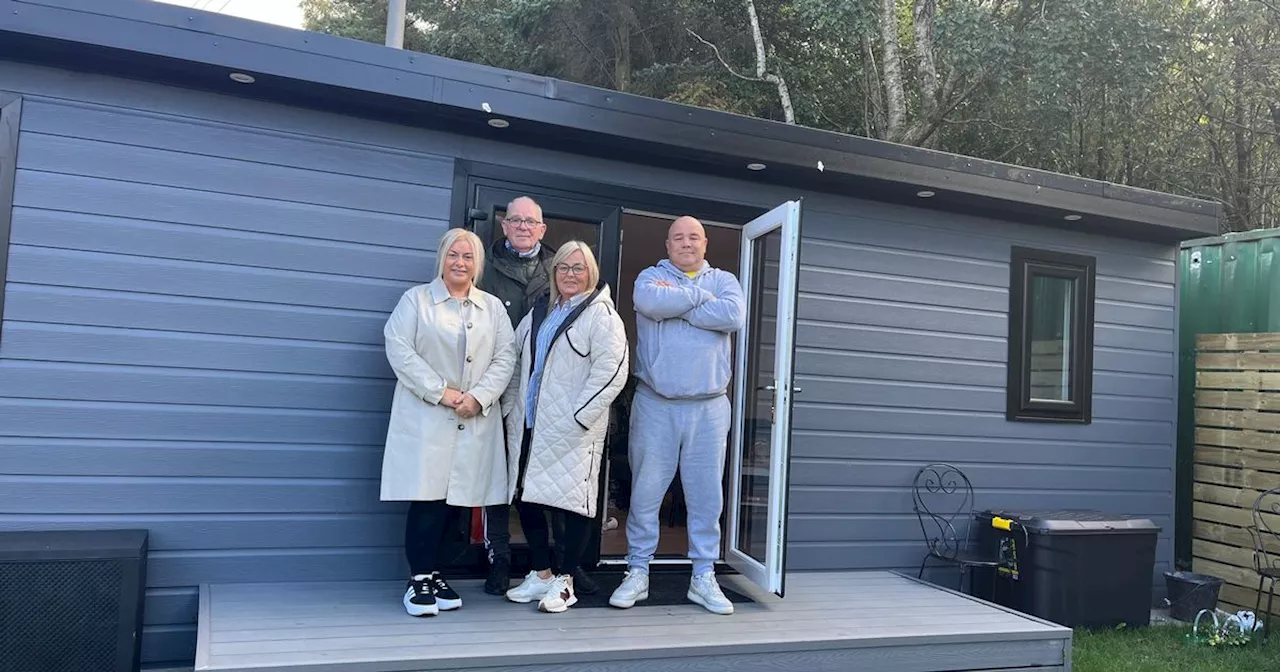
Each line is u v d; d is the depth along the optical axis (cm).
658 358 334
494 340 319
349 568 352
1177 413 533
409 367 301
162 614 326
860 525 446
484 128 371
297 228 348
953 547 461
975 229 479
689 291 330
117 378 323
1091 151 1147
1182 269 600
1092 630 427
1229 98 1071
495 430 318
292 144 348
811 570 434
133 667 285
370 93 337
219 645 261
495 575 337
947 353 469
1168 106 1120
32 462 312
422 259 364
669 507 593
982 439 475
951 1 1162
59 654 278
